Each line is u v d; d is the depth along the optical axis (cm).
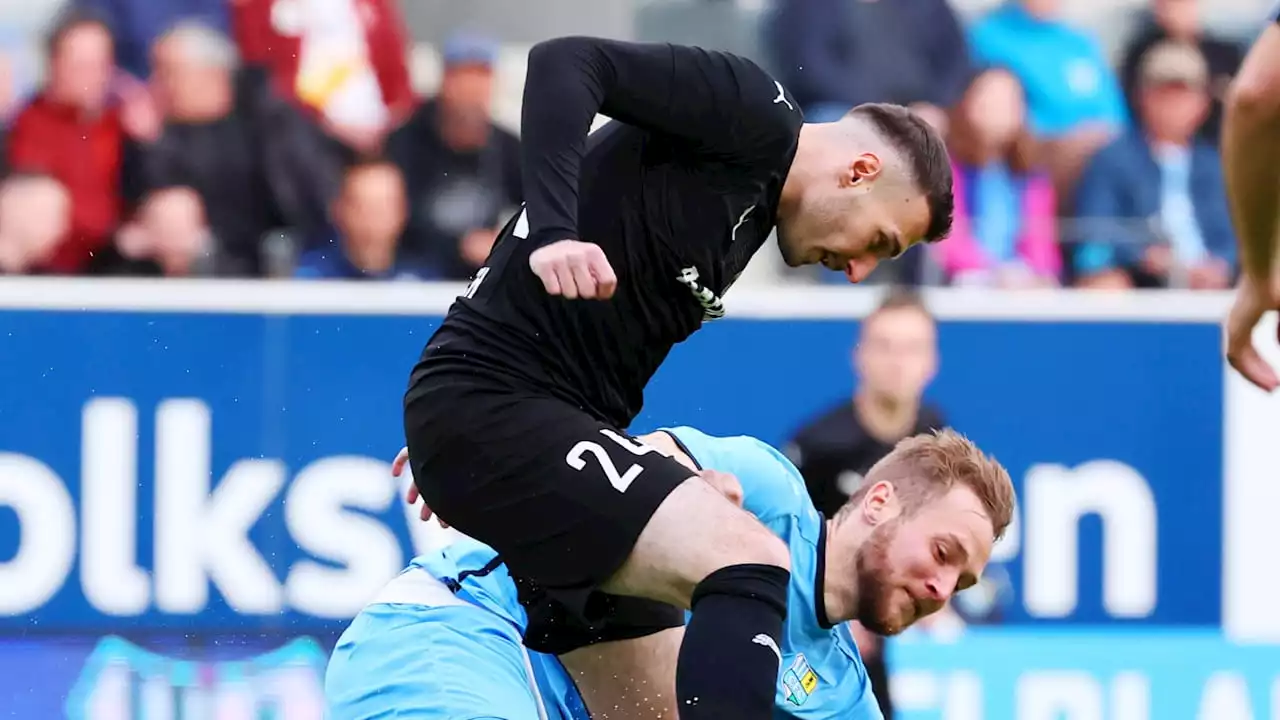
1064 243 2297
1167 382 2058
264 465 1958
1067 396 2045
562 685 1236
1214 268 2308
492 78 2175
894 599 1252
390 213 2134
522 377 1002
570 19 2361
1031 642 2008
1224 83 2388
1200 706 2027
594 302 1003
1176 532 2047
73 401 1939
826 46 2328
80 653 1920
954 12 2362
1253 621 2042
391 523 1969
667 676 1213
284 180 2133
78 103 2103
